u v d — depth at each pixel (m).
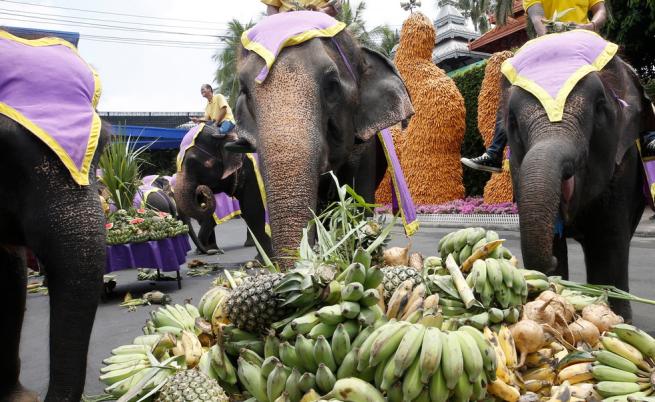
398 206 6.10
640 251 9.55
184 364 2.54
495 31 24.16
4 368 3.31
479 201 16.77
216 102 10.98
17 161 2.53
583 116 4.04
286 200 3.81
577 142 3.93
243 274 3.30
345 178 5.75
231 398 2.42
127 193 8.97
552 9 5.32
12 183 2.56
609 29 15.33
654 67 17.38
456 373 1.94
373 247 2.55
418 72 18.14
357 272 2.29
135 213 8.59
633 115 4.50
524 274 2.96
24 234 2.62
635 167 4.88
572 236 4.96
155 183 16.58
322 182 5.79
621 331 2.49
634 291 6.72
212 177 10.49
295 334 2.27
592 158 4.29
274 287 2.38
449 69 31.73
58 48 2.89
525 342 2.45
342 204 2.81
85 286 2.46
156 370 2.36
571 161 3.81
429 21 18.44
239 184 10.28
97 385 4.42
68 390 2.44
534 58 4.38
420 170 17.88
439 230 14.82
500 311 2.56
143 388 2.33
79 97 2.75
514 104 4.36
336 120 4.79
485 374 2.10
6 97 2.59
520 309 2.67
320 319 2.21
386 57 5.41
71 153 2.56
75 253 2.46
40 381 4.67
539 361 2.49
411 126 18.22
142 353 2.68
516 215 13.84
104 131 2.88
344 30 5.19
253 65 4.62
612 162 4.39
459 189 17.77
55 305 2.47
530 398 2.19
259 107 4.35
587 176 4.30
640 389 2.31
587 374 2.44
